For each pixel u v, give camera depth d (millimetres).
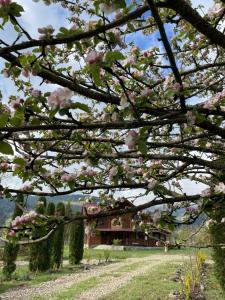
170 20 2551
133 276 16938
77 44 2133
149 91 2189
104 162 3688
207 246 3549
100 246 41531
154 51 3361
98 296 12328
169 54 1947
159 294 11953
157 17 1731
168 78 2809
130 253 32500
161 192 2928
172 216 3008
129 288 13438
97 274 18312
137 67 2625
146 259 26484
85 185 3057
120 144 2951
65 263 24109
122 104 2150
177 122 2176
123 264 23094
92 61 1809
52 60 2404
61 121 2094
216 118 2740
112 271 19438
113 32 2164
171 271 17859
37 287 14297
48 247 19266
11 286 14391
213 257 10984
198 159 3035
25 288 14047
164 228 3197
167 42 1877
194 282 12727
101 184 3273
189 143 3990
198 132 3508
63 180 3039
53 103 1881
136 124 2084
